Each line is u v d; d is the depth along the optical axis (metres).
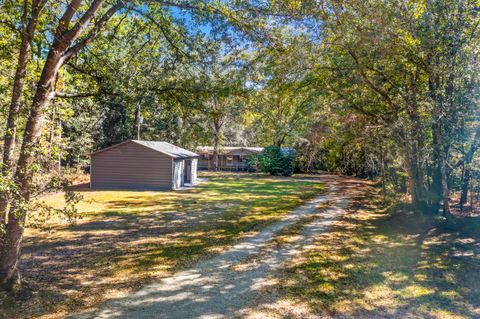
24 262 7.11
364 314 4.98
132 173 21.58
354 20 9.40
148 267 6.90
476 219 11.37
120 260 7.32
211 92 8.32
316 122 16.00
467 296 5.64
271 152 34.31
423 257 7.73
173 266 6.98
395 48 9.77
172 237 9.41
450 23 9.11
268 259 7.50
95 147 28.83
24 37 5.59
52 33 6.49
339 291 5.79
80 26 6.01
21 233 5.53
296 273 6.63
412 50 9.60
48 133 9.18
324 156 31.91
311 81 12.73
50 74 5.75
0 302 5.04
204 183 25.45
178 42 8.35
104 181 21.75
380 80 11.56
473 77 9.12
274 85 11.98
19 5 6.53
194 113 9.20
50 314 4.84
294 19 8.67
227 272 6.65
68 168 26.23
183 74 8.45
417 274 6.64
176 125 30.08
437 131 9.99
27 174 5.20
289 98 15.48
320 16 8.80
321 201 16.84
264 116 33.44
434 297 5.59
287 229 10.52
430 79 10.34
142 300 5.34
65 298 5.36
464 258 7.65
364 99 12.88
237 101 10.88
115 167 21.70
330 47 11.09
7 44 6.97
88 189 20.86
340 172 34.31
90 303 5.21
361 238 9.45
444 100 9.41
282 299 5.43
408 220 11.88
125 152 21.58
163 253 7.87
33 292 5.53
